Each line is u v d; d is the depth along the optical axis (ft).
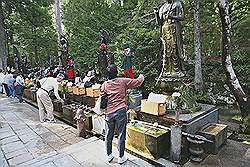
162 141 14.14
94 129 18.88
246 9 30.99
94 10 48.39
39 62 76.74
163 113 16.60
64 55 35.58
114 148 15.34
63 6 58.95
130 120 17.08
